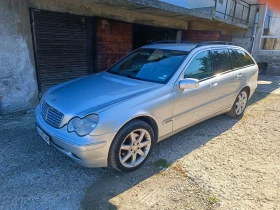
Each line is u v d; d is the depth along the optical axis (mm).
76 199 2455
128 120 2711
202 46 3934
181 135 4078
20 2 4500
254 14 12398
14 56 4586
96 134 2494
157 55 3883
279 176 2955
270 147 3746
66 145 2547
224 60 4328
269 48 13070
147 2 5426
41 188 2586
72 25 5664
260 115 5328
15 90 4730
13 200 2393
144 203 2434
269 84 9492
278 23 12688
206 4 9688
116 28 6562
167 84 3219
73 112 2635
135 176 2873
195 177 2877
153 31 8930
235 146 3738
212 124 4645
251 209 2381
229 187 2711
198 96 3635
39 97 5281
